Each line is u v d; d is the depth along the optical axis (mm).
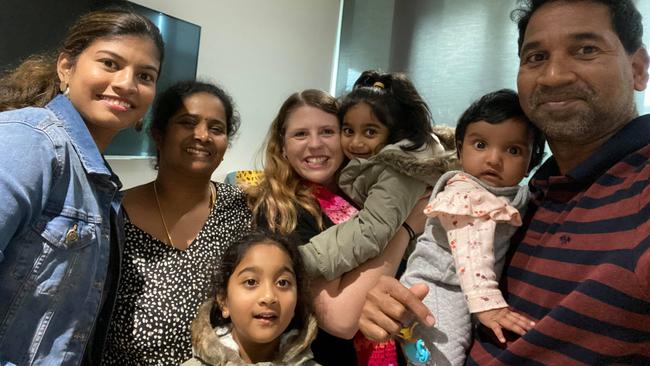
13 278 848
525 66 950
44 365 901
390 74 1620
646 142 833
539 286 891
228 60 3090
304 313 1236
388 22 3471
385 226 1236
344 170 1453
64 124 947
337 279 1276
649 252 701
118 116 1014
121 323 1160
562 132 892
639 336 715
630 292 715
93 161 964
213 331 1157
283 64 3420
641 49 930
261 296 1142
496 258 1063
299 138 1480
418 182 1321
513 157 1169
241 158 3268
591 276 766
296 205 1406
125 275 1188
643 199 758
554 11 902
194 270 1252
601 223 812
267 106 3365
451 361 1046
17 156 824
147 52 1047
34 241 862
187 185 1356
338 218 1407
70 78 1025
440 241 1188
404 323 1062
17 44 2053
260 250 1186
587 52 872
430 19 3260
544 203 986
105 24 1014
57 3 2176
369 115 1492
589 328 750
